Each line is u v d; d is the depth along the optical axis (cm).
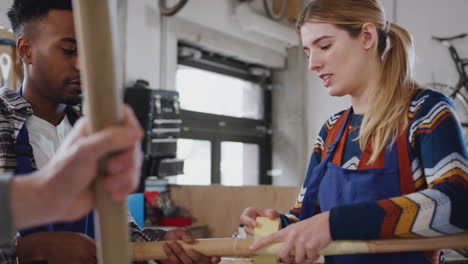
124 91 341
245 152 514
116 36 38
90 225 128
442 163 88
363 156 107
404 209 82
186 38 411
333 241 85
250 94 524
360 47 108
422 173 98
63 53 112
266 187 312
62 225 121
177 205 345
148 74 376
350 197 103
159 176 341
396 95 105
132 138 37
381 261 97
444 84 450
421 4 466
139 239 115
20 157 115
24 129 117
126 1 357
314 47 111
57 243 97
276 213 104
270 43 509
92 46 36
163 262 111
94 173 38
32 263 103
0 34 263
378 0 113
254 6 493
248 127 515
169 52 394
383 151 102
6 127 114
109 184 39
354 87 111
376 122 104
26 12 113
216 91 475
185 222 327
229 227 324
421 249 84
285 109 538
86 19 36
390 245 84
